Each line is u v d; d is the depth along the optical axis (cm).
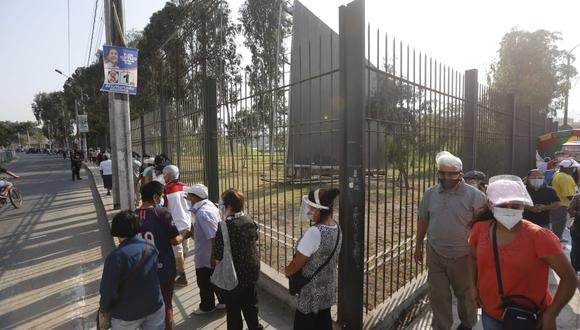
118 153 731
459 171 322
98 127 4369
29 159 5509
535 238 207
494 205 214
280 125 437
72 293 482
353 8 294
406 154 384
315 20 1273
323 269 267
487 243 225
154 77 2658
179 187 477
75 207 1113
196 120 696
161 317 280
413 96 385
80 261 609
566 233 725
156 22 2656
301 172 394
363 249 312
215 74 2106
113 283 247
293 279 270
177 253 475
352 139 304
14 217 993
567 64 2342
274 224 736
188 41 2208
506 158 770
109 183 1223
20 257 632
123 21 812
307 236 263
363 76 294
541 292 208
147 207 335
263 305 416
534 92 2175
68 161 4375
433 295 335
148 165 805
